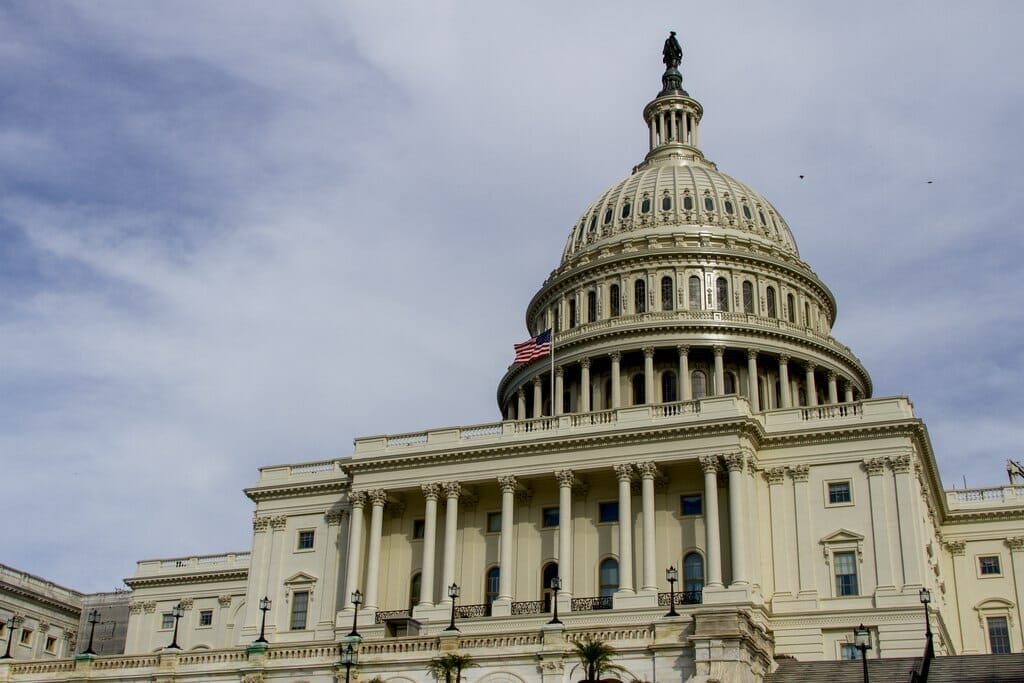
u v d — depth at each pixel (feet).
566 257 387.55
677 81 431.84
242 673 189.16
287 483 289.33
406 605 267.39
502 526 259.39
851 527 243.40
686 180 382.22
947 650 242.58
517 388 358.84
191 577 342.85
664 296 353.10
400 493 273.95
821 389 352.69
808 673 180.45
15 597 338.75
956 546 286.66
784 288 359.05
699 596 240.73
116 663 200.54
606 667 164.14
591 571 255.29
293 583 279.08
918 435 249.75
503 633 176.45
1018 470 313.53
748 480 248.32
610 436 254.88
